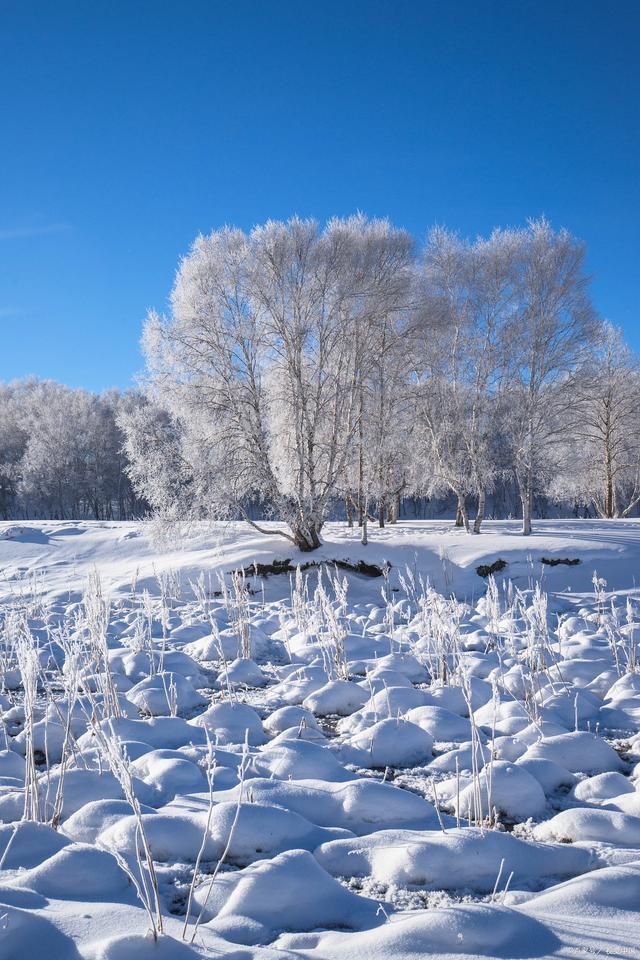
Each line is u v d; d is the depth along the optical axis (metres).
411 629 9.03
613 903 2.24
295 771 3.76
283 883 2.34
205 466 17.77
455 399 22.88
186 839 2.82
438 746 4.41
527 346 22.14
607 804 3.31
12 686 6.33
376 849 2.75
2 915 1.96
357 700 5.50
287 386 18.86
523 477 23.09
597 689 5.86
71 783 3.45
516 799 3.35
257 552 18.61
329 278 18.03
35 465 49.50
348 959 1.90
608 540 19.00
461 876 2.58
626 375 30.39
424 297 21.00
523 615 9.49
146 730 4.57
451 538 20.23
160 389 18.09
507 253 22.33
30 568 20.23
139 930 2.07
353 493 22.14
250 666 6.61
